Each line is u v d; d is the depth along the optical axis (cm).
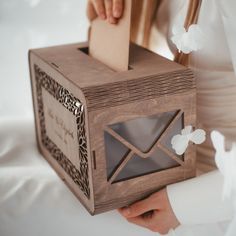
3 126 132
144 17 120
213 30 104
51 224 106
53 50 116
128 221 105
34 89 120
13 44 169
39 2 169
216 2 100
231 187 94
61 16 171
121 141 94
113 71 99
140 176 100
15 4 169
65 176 109
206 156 113
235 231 98
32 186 110
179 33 100
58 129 108
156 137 98
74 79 95
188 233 108
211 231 108
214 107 109
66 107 100
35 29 170
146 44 123
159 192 101
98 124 91
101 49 109
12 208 106
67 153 105
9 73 165
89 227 106
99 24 111
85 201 101
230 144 107
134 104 93
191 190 100
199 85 109
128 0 98
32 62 117
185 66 103
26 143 128
